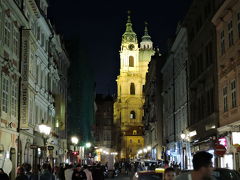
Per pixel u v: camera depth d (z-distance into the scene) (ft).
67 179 67.36
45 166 66.33
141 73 529.04
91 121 278.26
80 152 235.40
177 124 180.14
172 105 192.34
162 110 240.73
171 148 194.18
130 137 515.91
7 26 93.50
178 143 172.45
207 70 123.65
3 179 48.14
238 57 95.04
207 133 122.31
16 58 103.35
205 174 19.25
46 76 147.95
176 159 179.42
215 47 114.73
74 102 221.25
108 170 181.47
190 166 146.61
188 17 147.33
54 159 161.99
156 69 247.91
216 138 110.93
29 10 117.50
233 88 100.12
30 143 118.62
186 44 156.56
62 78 191.01
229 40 103.09
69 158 204.54
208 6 123.24
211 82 119.96
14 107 100.68
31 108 118.52
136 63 531.50
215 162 110.32
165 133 219.00
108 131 499.92
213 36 116.37
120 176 205.57
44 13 142.20
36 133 126.11
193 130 142.51
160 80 246.68
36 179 65.92
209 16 120.06
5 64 89.40
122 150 513.45
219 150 84.07
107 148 455.63
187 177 20.36
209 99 123.34
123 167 239.71
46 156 140.46
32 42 115.75
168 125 207.82
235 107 97.50
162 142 234.58
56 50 171.53
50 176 65.36
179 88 174.40
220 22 109.19
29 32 107.14
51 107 158.81
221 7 104.27
